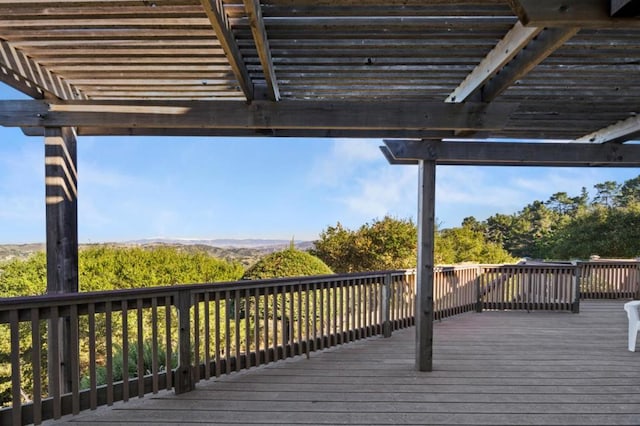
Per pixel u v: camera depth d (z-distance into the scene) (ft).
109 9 7.39
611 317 22.65
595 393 11.13
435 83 10.85
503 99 11.65
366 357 14.44
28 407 8.88
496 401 10.54
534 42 8.04
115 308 10.14
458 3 7.22
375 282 17.74
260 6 7.25
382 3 7.24
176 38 8.43
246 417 9.57
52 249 10.84
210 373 12.01
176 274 28.32
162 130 13.01
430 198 12.97
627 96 11.20
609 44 8.45
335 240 43.73
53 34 8.19
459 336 17.78
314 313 15.05
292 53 9.09
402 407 10.15
